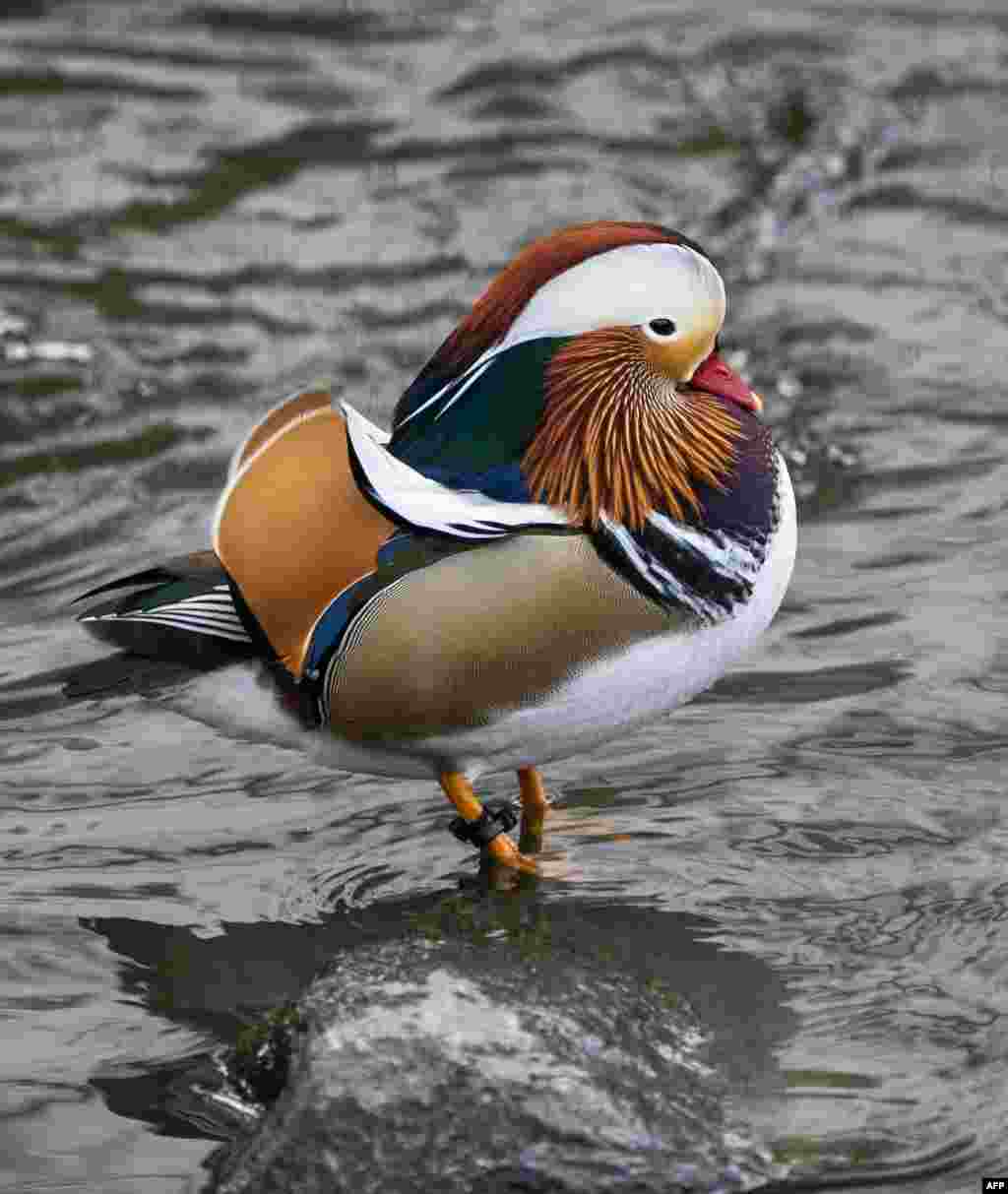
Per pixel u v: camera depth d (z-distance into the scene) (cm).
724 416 916
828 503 1366
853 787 1015
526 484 896
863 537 1313
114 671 916
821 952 876
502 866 953
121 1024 848
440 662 877
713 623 898
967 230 1794
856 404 1505
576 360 896
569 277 893
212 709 923
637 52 2156
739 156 1945
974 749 1048
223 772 1072
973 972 858
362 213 1858
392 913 927
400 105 2058
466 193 1886
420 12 2277
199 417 1529
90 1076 812
